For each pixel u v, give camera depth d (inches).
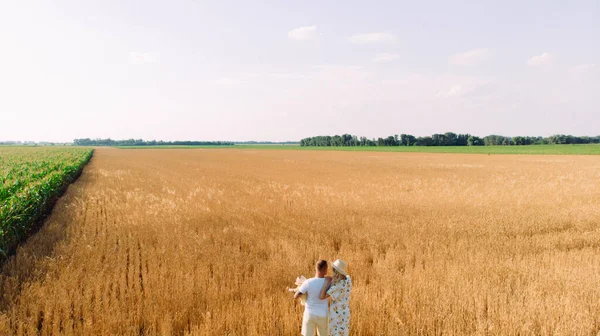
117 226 557.0
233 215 647.8
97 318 263.7
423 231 533.3
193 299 296.5
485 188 1100.5
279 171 1868.8
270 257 413.7
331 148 6722.4
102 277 337.4
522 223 583.2
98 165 2252.7
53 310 275.3
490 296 293.6
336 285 224.5
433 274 351.6
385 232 523.5
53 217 643.5
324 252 434.6
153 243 473.4
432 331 248.7
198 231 540.1
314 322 224.1
